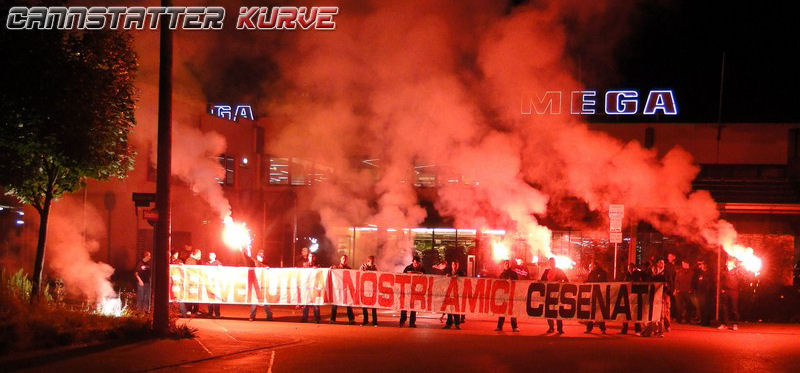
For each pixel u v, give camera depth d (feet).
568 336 55.01
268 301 61.00
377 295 59.72
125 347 43.09
